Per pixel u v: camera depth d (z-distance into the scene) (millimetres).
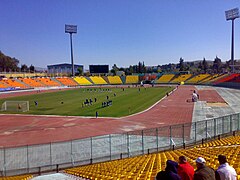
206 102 63875
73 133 34750
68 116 48000
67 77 165125
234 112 48531
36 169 21922
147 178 10656
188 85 138625
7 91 112125
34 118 46844
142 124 39625
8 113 53188
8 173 21391
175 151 21844
